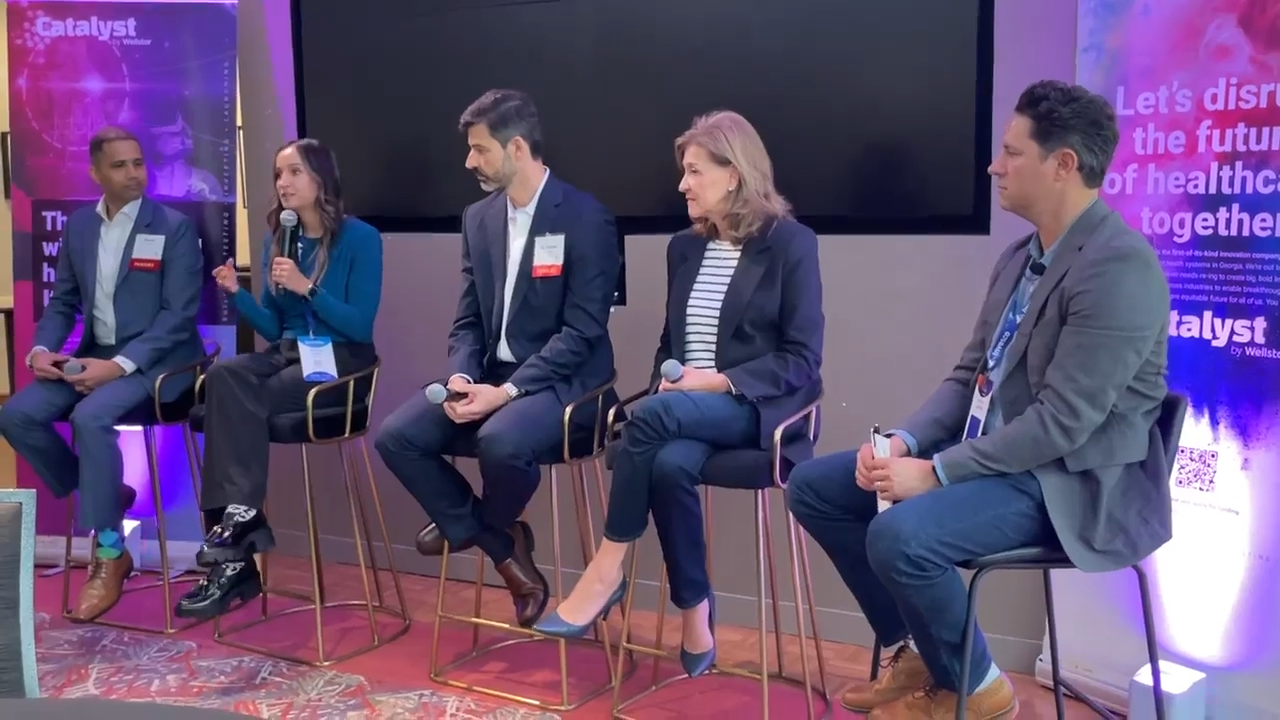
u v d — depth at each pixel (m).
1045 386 2.03
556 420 2.78
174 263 3.45
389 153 3.68
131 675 2.97
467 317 3.07
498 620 3.38
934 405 2.32
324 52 3.73
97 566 3.30
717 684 2.90
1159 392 2.05
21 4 3.66
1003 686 2.13
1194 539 2.47
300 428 3.04
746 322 2.58
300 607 3.51
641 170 3.29
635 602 3.47
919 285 2.95
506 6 3.41
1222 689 2.44
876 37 2.93
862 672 2.96
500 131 2.84
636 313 3.34
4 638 1.73
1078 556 1.98
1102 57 2.52
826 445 3.11
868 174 2.99
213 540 2.95
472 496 2.93
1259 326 2.32
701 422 2.46
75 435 3.22
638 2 3.22
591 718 2.71
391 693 2.85
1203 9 2.34
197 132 3.63
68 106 3.68
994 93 2.80
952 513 2.01
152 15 3.62
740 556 3.29
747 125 2.59
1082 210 2.07
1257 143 2.29
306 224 3.25
